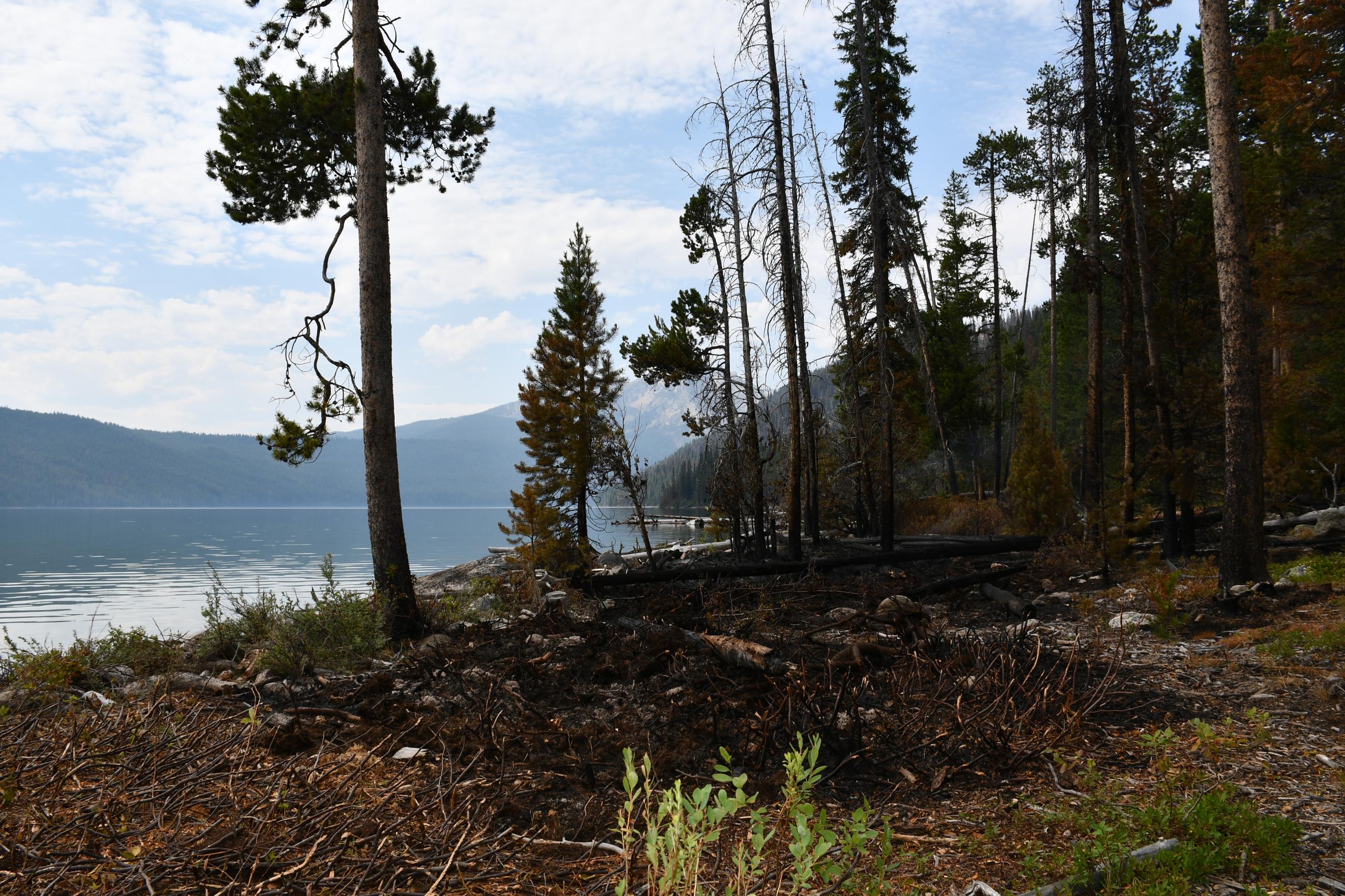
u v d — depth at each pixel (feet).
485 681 26.32
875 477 85.61
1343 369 64.59
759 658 25.52
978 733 19.01
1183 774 16.31
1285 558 44.45
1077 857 12.66
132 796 12.71
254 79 47.88
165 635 41.11
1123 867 12.21
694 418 67.82
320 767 16.75
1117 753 18.89
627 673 28.71
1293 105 64.95
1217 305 54.95
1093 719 21.33
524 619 39.81
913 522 88.94
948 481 105.09
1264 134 71.92
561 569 55.98
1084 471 73.51
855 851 11.78
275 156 48.80
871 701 23.49
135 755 13.65
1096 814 14.75
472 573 68.49
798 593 49.55
